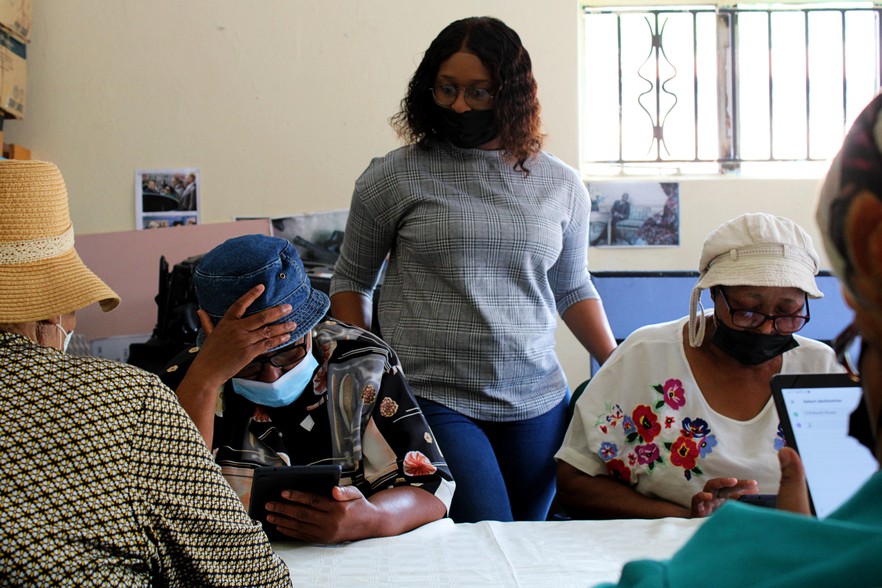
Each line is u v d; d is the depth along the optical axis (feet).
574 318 7.88
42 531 3.16
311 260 11.85
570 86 11.86
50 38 11.95
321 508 4.87
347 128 11.96
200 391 5.01
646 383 6.17
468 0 11.92
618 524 5.19
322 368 5.68
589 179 12.07
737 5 12.49
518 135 7.07
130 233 11.72
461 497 6.54
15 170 3.70
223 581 3.63
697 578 1.69
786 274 5.53
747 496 5.34
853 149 1.39
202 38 12.00
